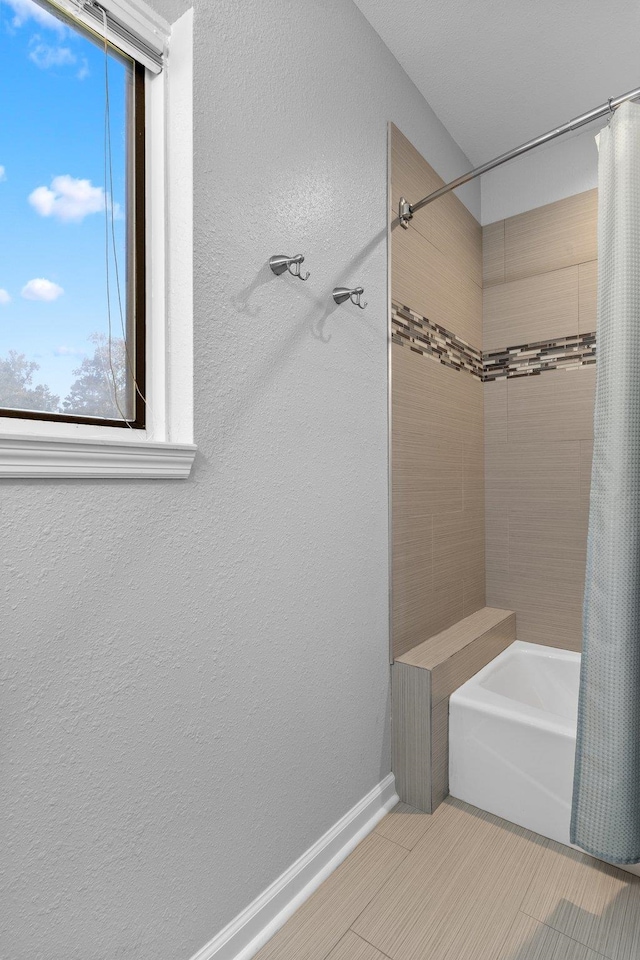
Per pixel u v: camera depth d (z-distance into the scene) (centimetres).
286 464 118
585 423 202
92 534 80
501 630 204
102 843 81
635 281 116
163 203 96
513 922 114
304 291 124
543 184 213
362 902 120
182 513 93
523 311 218
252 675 108
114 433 91
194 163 95
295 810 121
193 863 96
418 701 153
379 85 156
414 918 115
